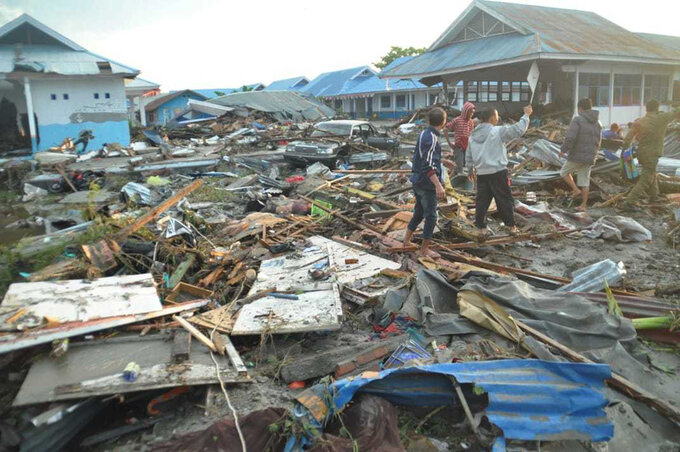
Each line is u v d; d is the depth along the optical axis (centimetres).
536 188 1015
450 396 337
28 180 1370
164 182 1343
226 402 342
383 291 502
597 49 2120
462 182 1027
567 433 302
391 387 340
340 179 1178
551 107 2397
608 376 329
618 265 539
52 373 350
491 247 682
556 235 720
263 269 570
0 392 353
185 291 522
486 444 305
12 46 2066
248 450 293
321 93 4891
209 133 2519
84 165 1581
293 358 401
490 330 427
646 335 427
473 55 2238
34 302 430
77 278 515
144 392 351
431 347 411
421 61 2558
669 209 865
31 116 1897
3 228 920
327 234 743
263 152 1803
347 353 393
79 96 1998
